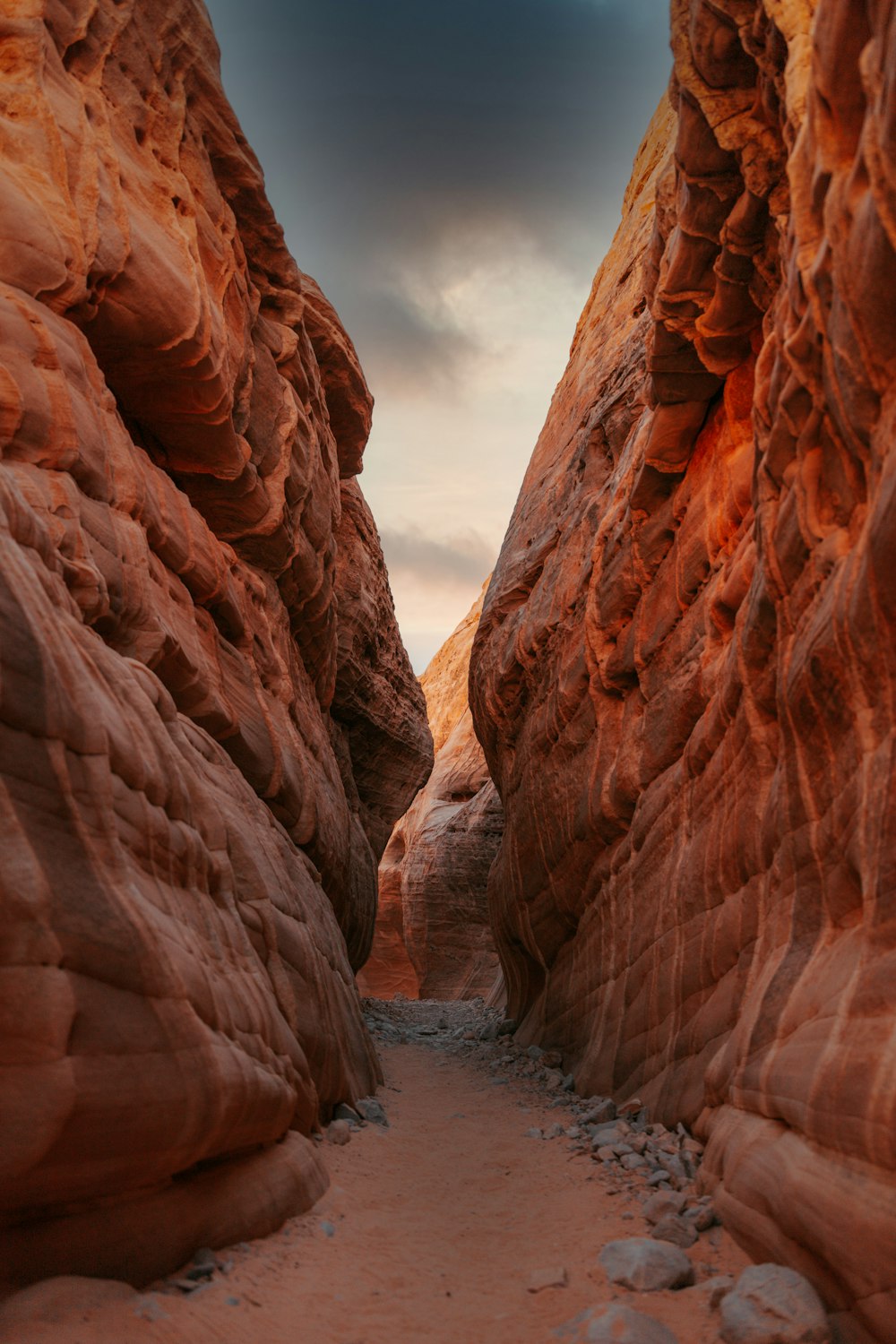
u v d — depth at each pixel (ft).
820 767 20.30
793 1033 18.85
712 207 26.37
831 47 15.55
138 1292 14.39
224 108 35.24
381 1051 52.31
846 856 18.40
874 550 15.92
